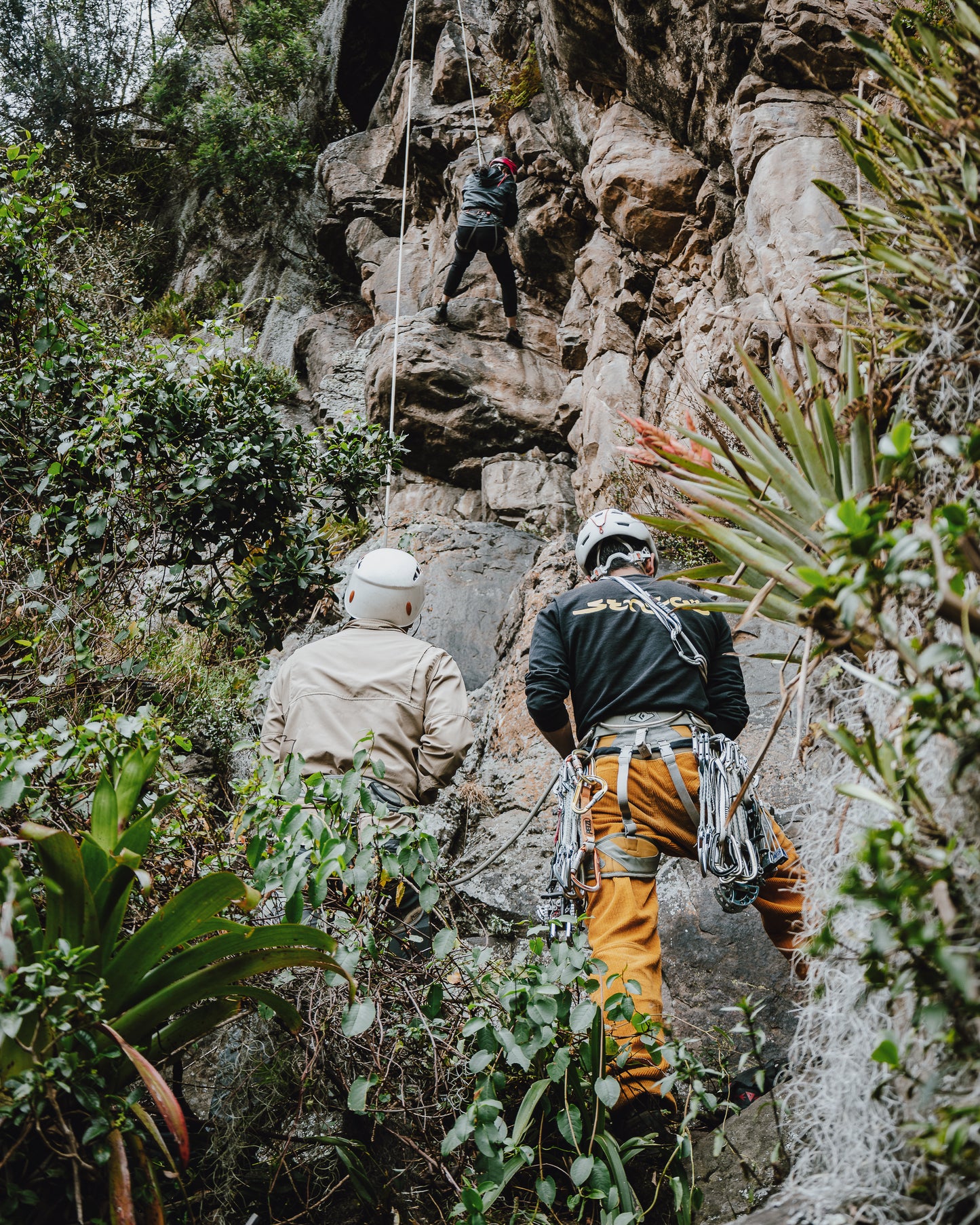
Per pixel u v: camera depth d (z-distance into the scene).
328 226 11.22
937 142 1.86
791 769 3.45
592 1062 2.14
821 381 2.13
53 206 4.08
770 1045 2.75
